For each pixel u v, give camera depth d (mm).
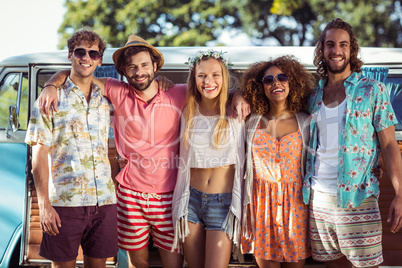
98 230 3367
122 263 4090
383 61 4172
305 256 3498
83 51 3305
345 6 14305
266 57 4250
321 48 3596
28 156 4160
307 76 3633
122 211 3623
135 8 14602
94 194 3320
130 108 3555
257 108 3570
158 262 4125
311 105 3570
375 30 14469
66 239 3275
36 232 4133
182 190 3514
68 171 3285
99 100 3463
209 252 3424
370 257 3332
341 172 3340
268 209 3457
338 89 3506
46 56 4422
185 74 4402
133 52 3439
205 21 15594
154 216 3584
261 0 15828
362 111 3357
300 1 15031
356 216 3330
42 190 3205
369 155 3363
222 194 3480
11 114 4262
